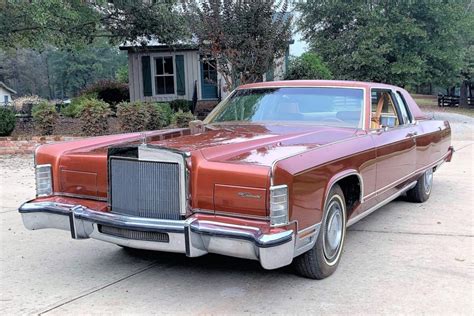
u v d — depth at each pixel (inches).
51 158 161.3
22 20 546.3
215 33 466.0
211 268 165.5
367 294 141.7
